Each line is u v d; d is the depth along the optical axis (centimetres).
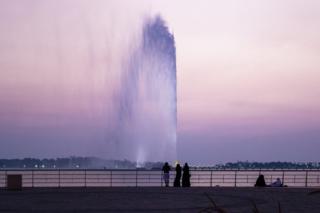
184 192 3105
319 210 2189
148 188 3438
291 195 2927
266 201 2567
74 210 2130
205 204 2391
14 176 3272
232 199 2656
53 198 2688
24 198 2686
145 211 2108
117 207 2248
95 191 3167
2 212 2052
